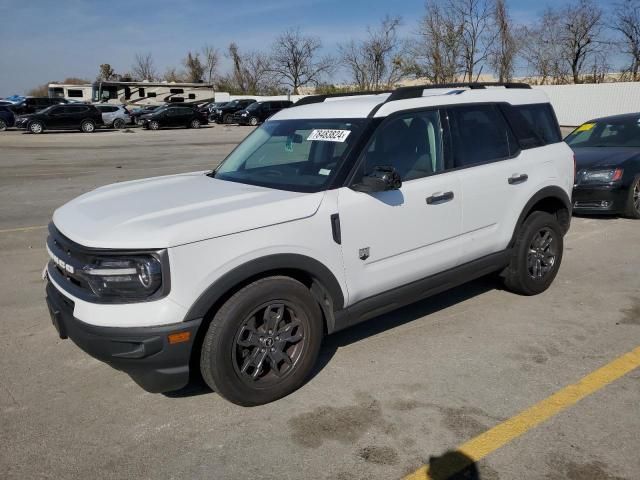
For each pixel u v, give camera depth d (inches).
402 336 174.1
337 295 143.5
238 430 126.7
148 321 117.3
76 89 1900.8
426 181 160.6
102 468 114.7
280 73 2272.4
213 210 130.0
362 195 145.3
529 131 196.9
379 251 150.1
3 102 1592.0
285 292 133.3
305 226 134.7
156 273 116.7
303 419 130.3
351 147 148.6
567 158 206.4
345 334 176.9
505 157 185.9
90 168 624.7
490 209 178.9
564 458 114.0
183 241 118.4
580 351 160.9
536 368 151.5
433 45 1524.4
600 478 108.0
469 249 174.7
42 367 158.1
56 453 119.8
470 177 171.5
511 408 132.6
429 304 200.8
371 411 132.9
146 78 3201.3
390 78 1830.7
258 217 128.5
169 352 119.3
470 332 175.8
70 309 128.3
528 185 190.4
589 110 1298.0
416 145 162.1
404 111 160.6
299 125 169.8
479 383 144.5
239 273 125.1
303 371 140.4
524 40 1552.7
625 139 351.6
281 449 119.4
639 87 1221.1
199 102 1952.5
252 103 1686.8
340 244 141.5
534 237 196.4
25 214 372.2
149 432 126.6
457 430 124.4
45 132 1306.6
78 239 124.6
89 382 149.7
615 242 279.6
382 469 112.4
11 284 228.8
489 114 185.3
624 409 130.7
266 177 160.1
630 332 173.0
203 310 121.4
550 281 208.1
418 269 160.7
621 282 219.3
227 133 1288.1
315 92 2122.3
